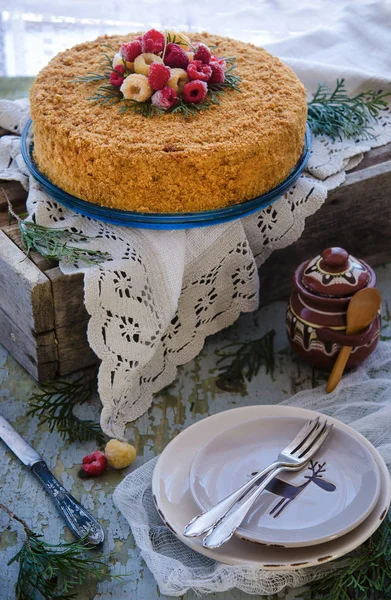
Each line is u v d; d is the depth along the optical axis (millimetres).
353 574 1025
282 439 1090
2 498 1084
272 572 1001
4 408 1177
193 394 1199
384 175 1295
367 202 1308
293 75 1289
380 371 1230
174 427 1164
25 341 1191
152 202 1160
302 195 1242
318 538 988
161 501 1032
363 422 1141
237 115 1202
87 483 1104
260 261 1256
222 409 1185
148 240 1163
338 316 1182
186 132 1171
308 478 1053
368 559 1026
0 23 1683
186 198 1159
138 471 1095
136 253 1155
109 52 1319
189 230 1178
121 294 1140
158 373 1195
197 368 1229
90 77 1254
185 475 1060
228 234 1189
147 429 1161
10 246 1177
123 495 1074
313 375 1226
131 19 1711
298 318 1195
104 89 1232
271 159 1180
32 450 1115
